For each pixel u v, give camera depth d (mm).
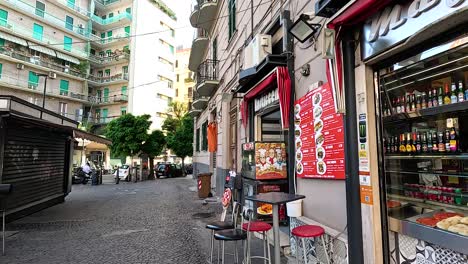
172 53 45875
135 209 9180
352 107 3281
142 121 24219
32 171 8477
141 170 22875
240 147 8461
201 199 11375
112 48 41000
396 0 2691
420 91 2877
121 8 41219
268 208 5648
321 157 3926
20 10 31672
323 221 3924
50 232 6277
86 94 38469
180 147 28828
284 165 5957
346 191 3320
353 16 3010
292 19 5109
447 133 2688
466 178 2574
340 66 3332
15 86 30797
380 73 3164
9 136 7258
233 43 9938
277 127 7305
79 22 38562
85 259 4559
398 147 3102
